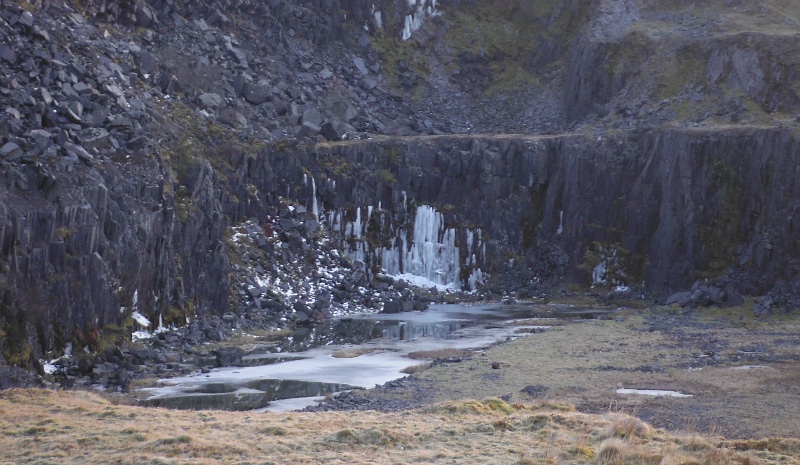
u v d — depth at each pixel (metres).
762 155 71.88
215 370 41.72
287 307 59.69
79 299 42.03
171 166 56.47
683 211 74.06
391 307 65.31
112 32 72.00
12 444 21.75
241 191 66.56
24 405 26.94
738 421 29.45
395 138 81.56
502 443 22.41
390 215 76.75
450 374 39.19
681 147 74.81
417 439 22.73
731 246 71.94
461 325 58.47
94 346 42.38
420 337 52.91
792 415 30.47
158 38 76.81
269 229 67.50
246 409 32.34
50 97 51.16
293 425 24.55
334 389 36.91
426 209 78.19
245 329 54.59
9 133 45.16
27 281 39.03
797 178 69.94
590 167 79.88
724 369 40.16
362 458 20.67
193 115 69.62
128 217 47.69
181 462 19.89
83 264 42.69
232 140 69.56
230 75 79.12
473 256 78.62
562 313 65.56
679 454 21.22
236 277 59.25
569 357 43.62
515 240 80.25
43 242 40.69
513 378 37.88
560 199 80.75
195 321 52.75
